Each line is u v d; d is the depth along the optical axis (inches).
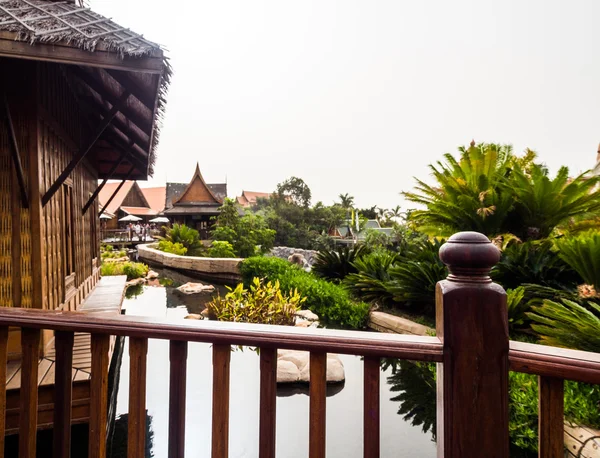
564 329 133.3
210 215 1234.0
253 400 155.6
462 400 36.0
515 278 232.1
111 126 237.0
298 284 342.6
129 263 564.7
